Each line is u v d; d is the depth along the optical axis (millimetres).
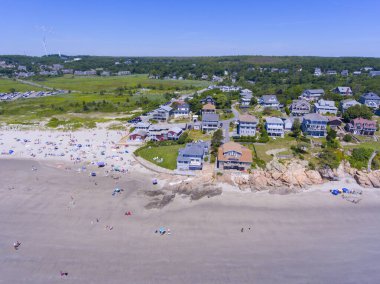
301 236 60375
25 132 127938
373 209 70125
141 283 48250
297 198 74312
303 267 52094
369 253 55781
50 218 65625
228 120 138375
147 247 56562
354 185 80625
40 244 57281
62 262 52781
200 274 50094
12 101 197125
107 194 76312
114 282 48438
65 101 195000
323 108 141125
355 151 93125
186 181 82188
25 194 75875
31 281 48844
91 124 140625
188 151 89188
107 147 110188
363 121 114062
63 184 81562
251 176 80938
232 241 58500
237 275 50062
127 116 158250
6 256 54188
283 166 86438
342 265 52719
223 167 87688
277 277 49750
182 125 131625
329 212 68750
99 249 55906
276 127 114062
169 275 49875
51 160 98438
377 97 153250
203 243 57844
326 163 85000
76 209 69188
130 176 86875
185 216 66750
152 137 115812
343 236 60594
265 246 57219
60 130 131375
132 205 71188
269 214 67750
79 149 108188
